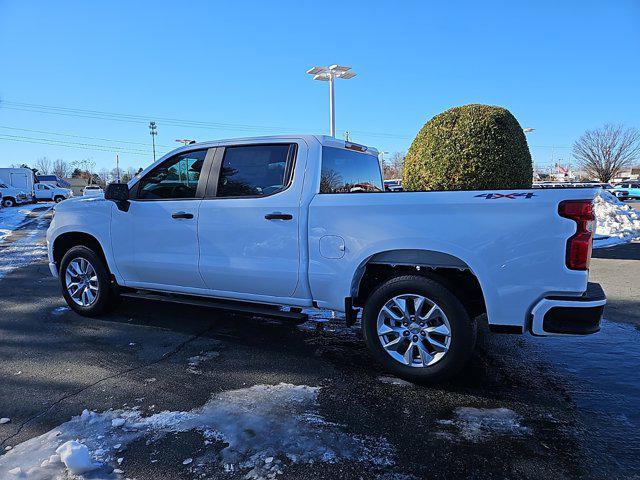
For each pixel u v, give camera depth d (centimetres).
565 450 265
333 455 259
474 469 247
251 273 405
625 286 684
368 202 356
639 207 2550
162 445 267
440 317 342
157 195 468
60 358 402
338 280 369
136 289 502
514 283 317
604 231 1226
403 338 355
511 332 325
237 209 409
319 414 305
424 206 338
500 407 317
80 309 522
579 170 6097
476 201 325
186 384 351
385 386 350
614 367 389
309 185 385
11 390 339
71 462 239
